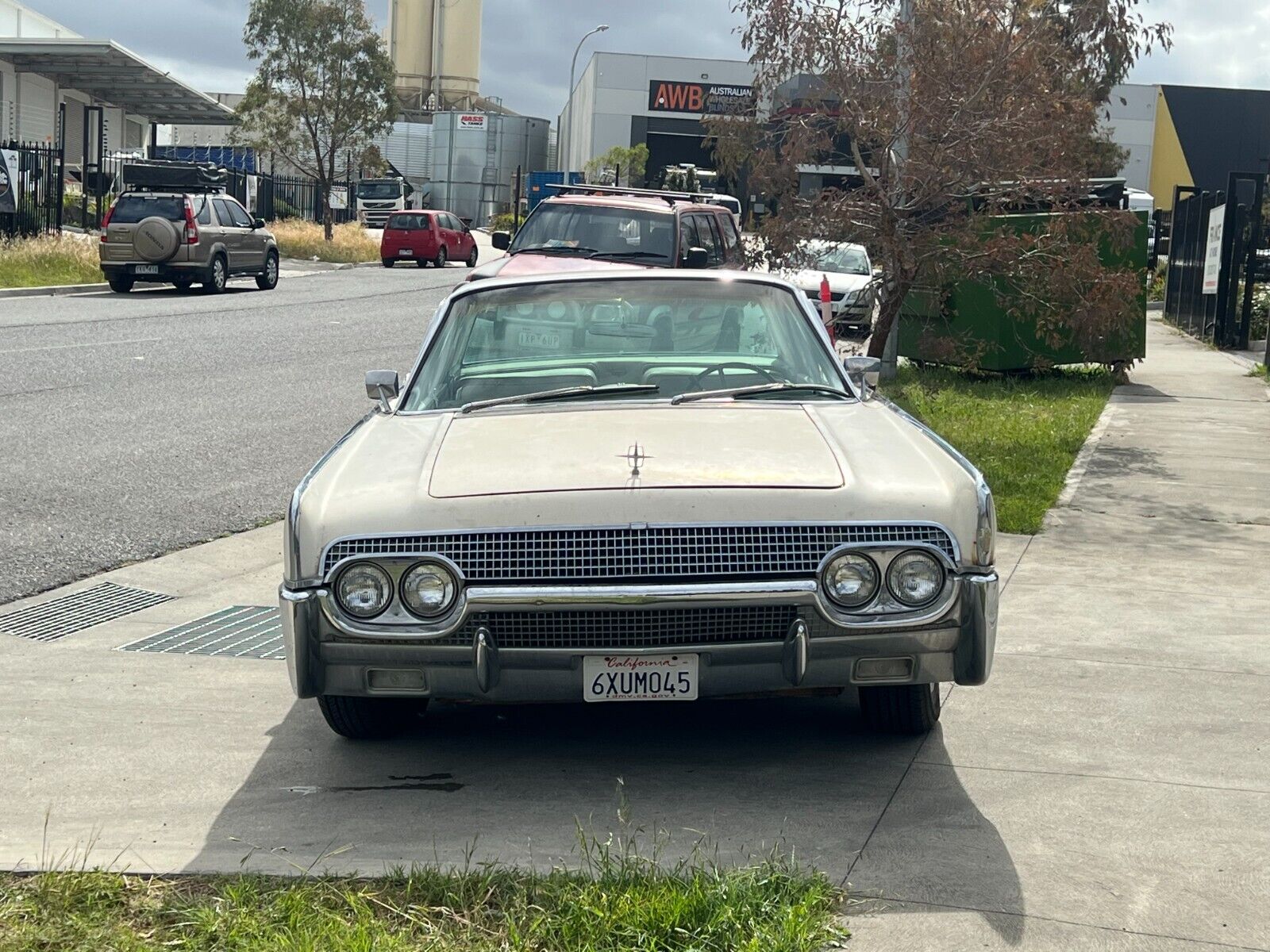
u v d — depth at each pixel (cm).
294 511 443
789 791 447
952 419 1338
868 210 1345
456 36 10206
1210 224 2362
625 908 342
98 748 501
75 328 1988
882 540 423
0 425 1191
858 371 571
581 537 420
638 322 569
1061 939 340
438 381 553
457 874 371
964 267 1348
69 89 5375
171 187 3038
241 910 351
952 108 1290
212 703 556
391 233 4294
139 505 922
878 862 387
